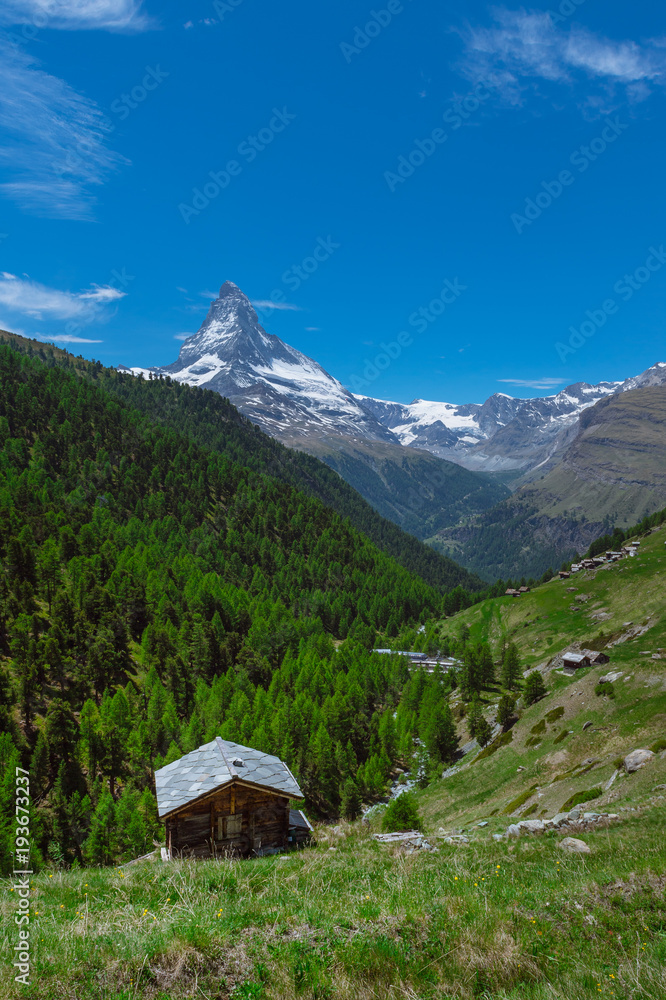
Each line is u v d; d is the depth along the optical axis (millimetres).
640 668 75375
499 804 65750
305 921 10773
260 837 23422
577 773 57688
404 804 38688
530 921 10648
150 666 117500
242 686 117750
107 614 122188
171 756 88250
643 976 8281
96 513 192125
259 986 8781
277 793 23578
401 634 195750
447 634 193375
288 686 121688
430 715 105188
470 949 9656
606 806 27047
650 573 163250
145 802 79062
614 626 135625
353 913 11109
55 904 12281
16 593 116812
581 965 9016
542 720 80500
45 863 68500
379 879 13969
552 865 14930
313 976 9062
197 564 187125
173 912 11117
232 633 140250
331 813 89562
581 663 93812
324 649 148500
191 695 115750
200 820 22641
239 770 23703
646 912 10727
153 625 130250
